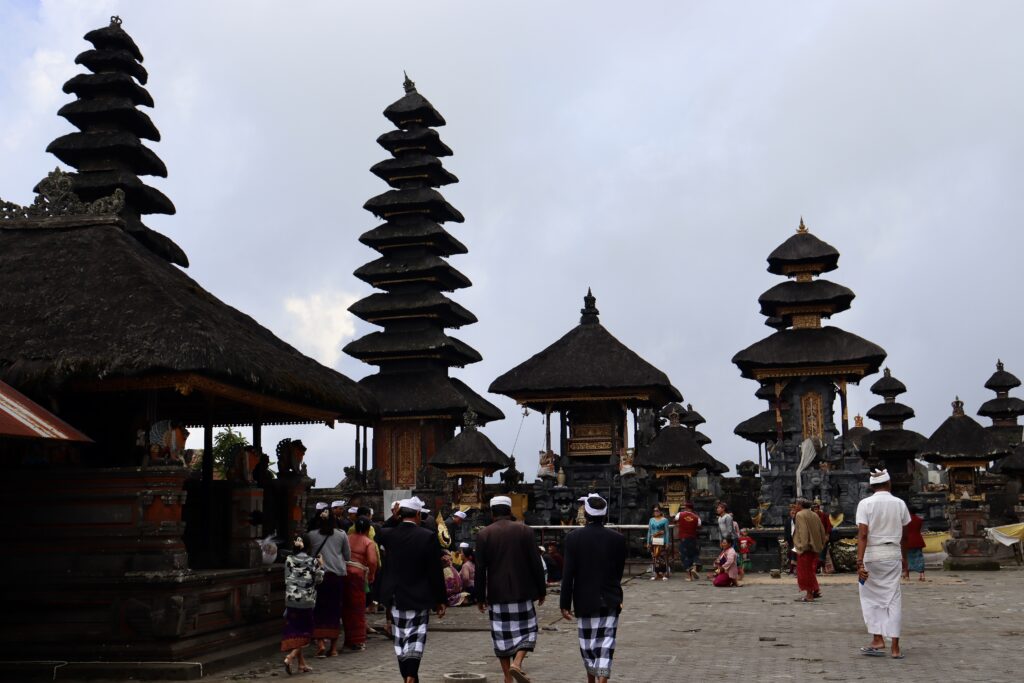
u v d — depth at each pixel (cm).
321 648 1775
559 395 5834
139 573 1587
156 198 4019
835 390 5878
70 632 1605
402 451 7069
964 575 3506
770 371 5738
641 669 1514
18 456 1866
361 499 2216
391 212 7681
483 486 5844
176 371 1666
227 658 1647
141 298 1802
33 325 1773
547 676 1498
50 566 1623
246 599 1836
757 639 1855
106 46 4181
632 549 4556
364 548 1895
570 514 5081
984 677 1366
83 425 2136
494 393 5859
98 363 1673
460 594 2628
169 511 1628
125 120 4056
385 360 7388
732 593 2964
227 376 1730
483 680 1376
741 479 6128
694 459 5122
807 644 1759
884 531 1578
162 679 1541
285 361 2084
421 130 7788
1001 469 5469
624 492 5197
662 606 2595
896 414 6731
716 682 1378
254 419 2323
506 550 1278
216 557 1919
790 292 5944
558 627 2150
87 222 2092
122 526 1616
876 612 1577
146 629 1587
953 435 5216
